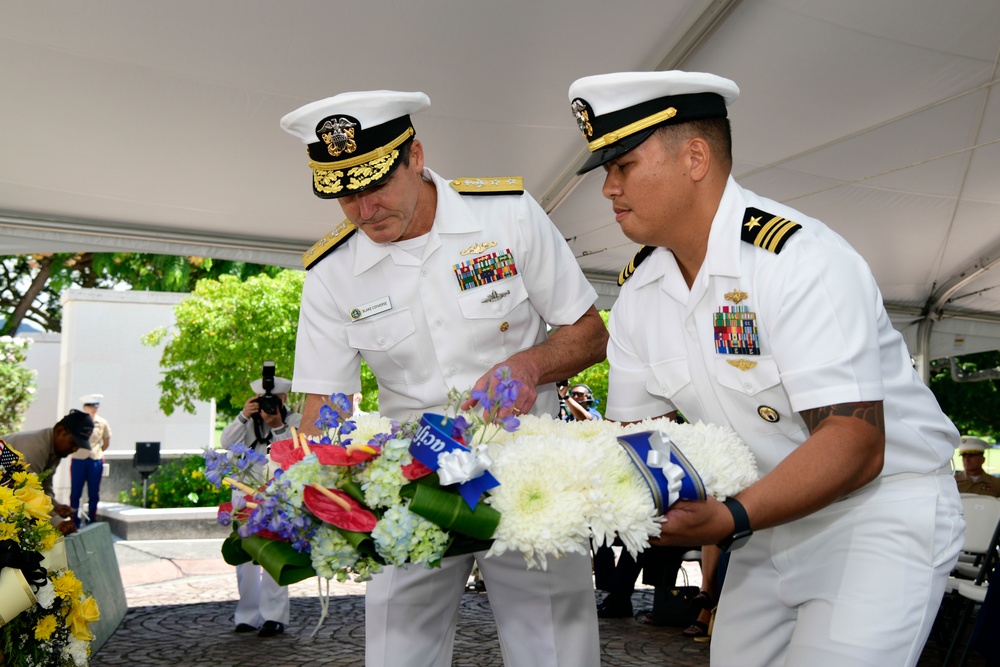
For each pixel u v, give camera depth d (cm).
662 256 201
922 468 181
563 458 146
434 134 555
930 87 499
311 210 645
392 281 246
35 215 638
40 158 548
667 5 420
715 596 575
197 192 608
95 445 1112
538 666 245
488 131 550
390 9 411
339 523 145
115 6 402
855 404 162
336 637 597
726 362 184
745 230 178
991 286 862
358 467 154
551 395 260
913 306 935
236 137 527
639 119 179
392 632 246
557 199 640
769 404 183
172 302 1554
